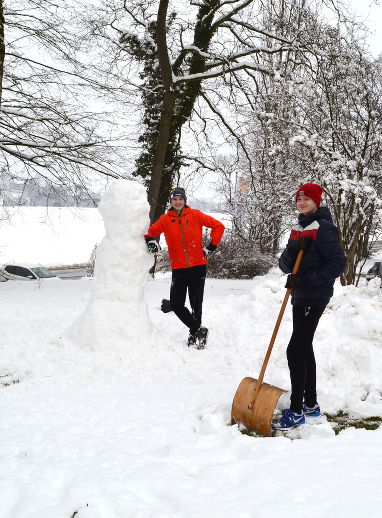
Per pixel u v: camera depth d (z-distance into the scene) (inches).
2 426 134.9
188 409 149.3
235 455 115.8
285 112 402.3
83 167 553.9
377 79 367.9
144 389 169.8
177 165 721.0
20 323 261.7
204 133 759.7
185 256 212.1
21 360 198.8
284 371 176.1
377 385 166.2
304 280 137.0
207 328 218.5
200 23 659.4
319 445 117.6
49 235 1913.1
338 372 180.4
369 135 358.3
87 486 97.3
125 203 209.9
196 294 216.1
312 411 143.4
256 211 806.5
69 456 115.6
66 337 211.6
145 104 667.4
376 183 352.8
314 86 378.6
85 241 1835.6
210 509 88.1
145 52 651.5
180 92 664.4
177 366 195.6
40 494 96.1
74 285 526.0
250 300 266.7
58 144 530.3
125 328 207.3
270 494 91.5
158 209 708.7
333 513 82.6
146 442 123.9
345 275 355.3
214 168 763.4
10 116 520.4
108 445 121.3
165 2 542.9
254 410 133.6
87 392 166.6
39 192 577.0
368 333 218.2
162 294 382.9
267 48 601.0
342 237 352.8
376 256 822.5
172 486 97.2
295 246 140.9
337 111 364.8
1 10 423.8
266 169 700.7
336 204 344.8
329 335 208.5
